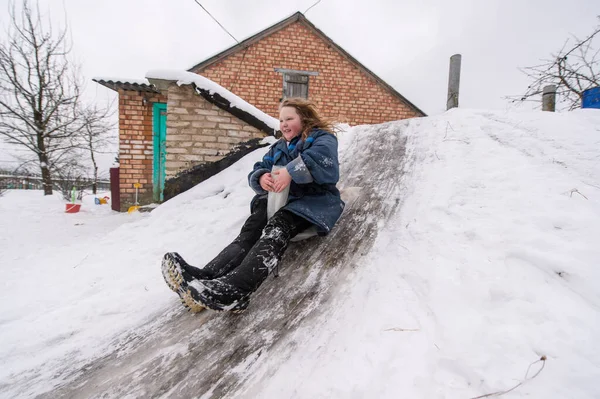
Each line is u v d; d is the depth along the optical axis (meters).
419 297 1.50
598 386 0.94
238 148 4.52
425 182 2.56
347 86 9.05
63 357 1.63
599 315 1.16
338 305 1.68
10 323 1.89
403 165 3.07
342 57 9.04
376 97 9.16
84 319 1.91
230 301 1.47
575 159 2.26
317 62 8.94
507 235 1.65
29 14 8.54
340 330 1.51
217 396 1.33
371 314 1.51
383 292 1.61
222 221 3.07
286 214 1.83
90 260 2.70
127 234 3.26
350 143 4.08
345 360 1.32
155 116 5.67
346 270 1.93
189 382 1.42
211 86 4.33
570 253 1.42
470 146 2.88
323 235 2.07
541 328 1.16
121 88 5.50
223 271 1.73
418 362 1.19
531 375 1.01
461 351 1.17
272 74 8.73
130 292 2.17
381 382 1.16
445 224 1.91
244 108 4.44
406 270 1.69
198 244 2.74
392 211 2.38
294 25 8.84
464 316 1.31
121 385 1.44
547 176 2.09
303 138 2.09
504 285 1.38
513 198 1.94
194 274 1.61
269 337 1.59
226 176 4.26
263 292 1.91
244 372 1.42
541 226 1.64
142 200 5.72
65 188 9.15
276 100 8.76
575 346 1.07
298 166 1.80
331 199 2.05
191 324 1.78
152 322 1.85
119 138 5.61
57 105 9.03
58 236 3.64
